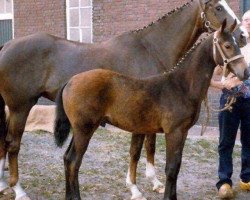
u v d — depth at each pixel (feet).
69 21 36.65
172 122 14.23
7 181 18.47
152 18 32.35
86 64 16.30
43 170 20.39
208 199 17.01
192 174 20.29
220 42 14.05
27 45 16.55
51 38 16.84
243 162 17.46
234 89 15.76
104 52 16.39
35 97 16.76
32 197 16.84
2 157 16.94
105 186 18.26
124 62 16.22
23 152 23.71
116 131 28.99
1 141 16.80
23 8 38.34
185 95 14.25
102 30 34.55
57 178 19.13
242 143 17.25
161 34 16.61
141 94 14.26
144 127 14.64
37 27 37.83
